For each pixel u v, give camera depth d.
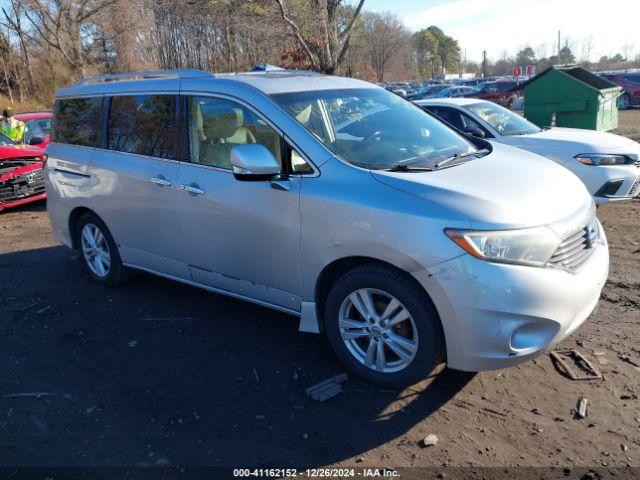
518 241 2.89
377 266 3.22
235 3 16.86
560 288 2.95
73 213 5.28
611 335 3.90
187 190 4.05
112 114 4.78
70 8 26.41
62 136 5.32
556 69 10.93
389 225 3.06
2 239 7.34
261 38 16.70
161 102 4.34
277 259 3.65
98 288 5.26
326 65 14.88
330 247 3.32
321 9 14.62
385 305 3.30
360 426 3.07
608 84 11.73
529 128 7.67
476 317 2.90
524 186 3.26
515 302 2.86
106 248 5.16
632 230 6.40
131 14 28.03
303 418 3.16
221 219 3.88
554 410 3.12
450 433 2.98
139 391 3.49
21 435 3.11
